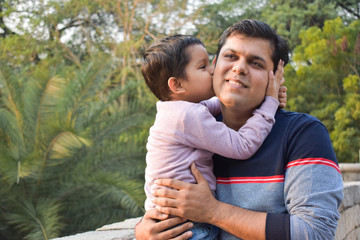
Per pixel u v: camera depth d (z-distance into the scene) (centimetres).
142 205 820
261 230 150
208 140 167
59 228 909
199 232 166
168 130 173
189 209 161
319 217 145
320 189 149
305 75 1723
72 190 888
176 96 191
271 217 151
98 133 982
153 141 178
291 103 1720
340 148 1536
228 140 164
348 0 2278
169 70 188
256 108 174
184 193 163
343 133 1539
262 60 167
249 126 165
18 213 852
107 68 988
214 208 160
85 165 933
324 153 154
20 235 915
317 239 144
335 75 1706
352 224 404
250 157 164
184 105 175
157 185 172
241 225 154
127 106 1077
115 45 1903
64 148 829
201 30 1883
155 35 1952
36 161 829
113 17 2064
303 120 162
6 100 912
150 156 178
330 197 148
